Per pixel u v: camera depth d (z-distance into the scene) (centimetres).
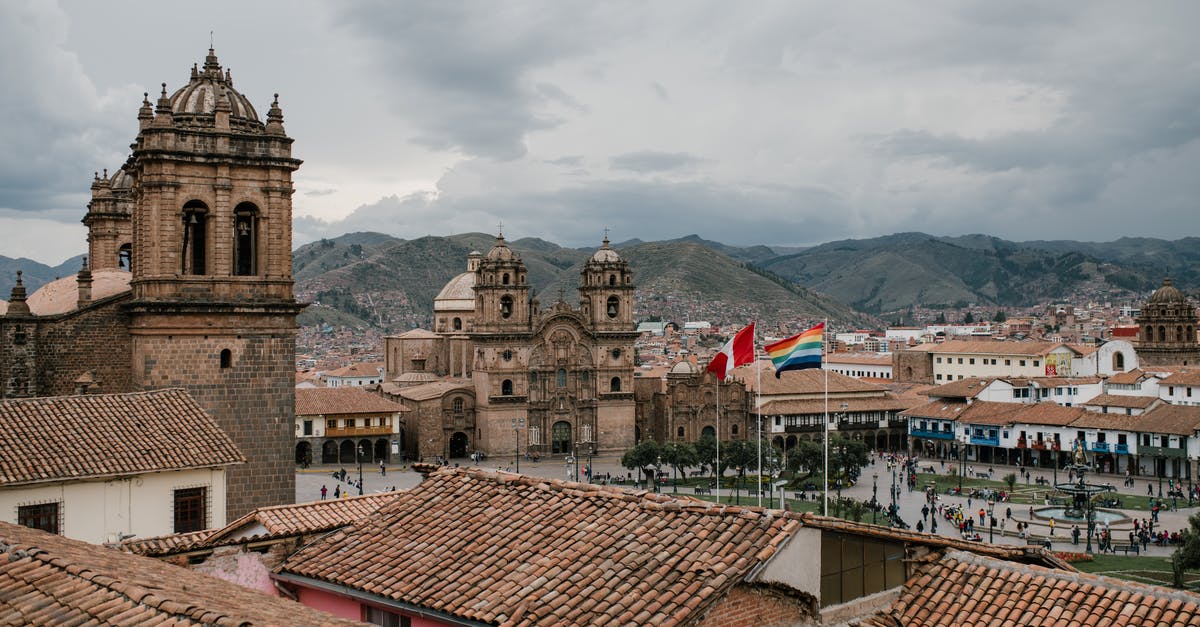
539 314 17675
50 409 4603
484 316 17450
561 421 17825
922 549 2812
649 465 14950
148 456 4422
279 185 6606
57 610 2047
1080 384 19150
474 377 17850
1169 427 14775
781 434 18062
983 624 2519
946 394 19125
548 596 2317
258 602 2298
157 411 4800
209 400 6366
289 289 6644
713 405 18488
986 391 18775
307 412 16175
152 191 6312
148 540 3522
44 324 6344
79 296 6825
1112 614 2433
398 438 16825
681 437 18375
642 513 2639
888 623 2592
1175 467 14900
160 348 6272
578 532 2611
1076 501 11925
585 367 17988
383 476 14825
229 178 6469
